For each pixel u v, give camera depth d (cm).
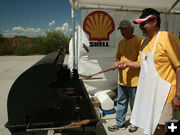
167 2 315
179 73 125
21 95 138
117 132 235
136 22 144
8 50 1903
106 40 353
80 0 301
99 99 299
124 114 238
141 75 156
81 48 350
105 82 371
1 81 559
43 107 142
